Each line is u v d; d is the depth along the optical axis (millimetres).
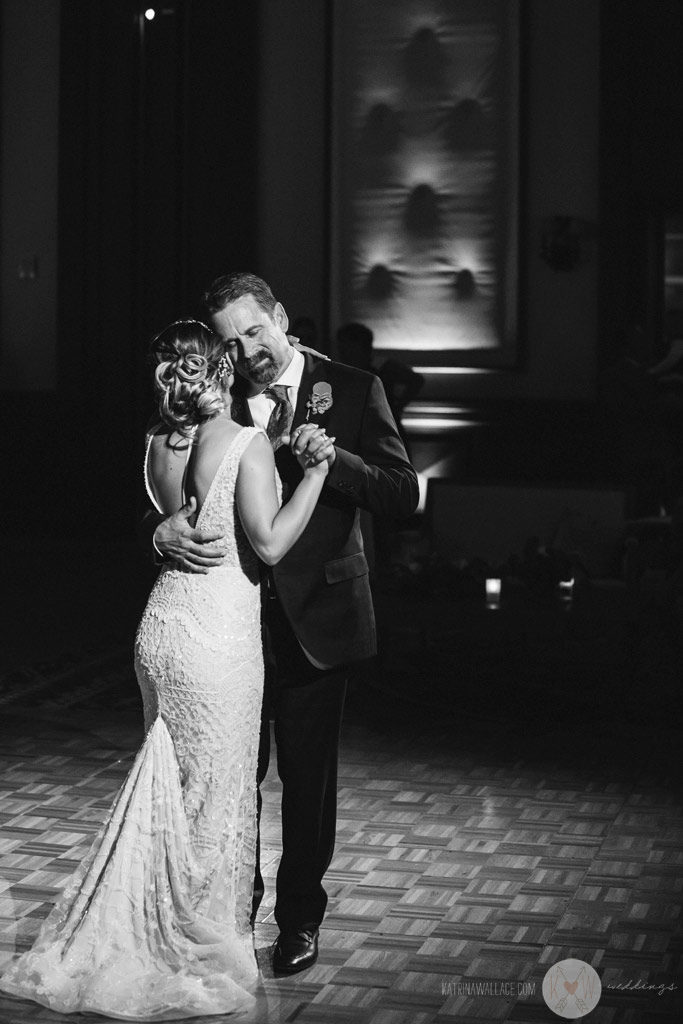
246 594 3162
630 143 9969
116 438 11000
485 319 10281
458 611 6121
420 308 10375
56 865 4000
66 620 7891
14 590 8789
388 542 8469
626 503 7461
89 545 10727
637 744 5574
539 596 6328
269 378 3279
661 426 9273
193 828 3131
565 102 10117
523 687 6594
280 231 10602
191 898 3117
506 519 7605
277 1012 3066
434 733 5703
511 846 4250
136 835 3092
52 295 11117
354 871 4000
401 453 3375
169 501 3207
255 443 3127
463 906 3736
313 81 10484
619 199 9992
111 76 10781
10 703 6066
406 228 10375
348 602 3322
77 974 3066
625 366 9312
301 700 3297
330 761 3330
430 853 4172
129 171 10828
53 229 11078
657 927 3602
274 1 10500
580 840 4312
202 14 10500
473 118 10227
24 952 3355
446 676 6816
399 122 10344
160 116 10812
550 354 10211
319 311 10570
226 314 3209
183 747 3125
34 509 11203
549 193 10164
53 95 11000
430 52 10266
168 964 3086
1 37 11086
